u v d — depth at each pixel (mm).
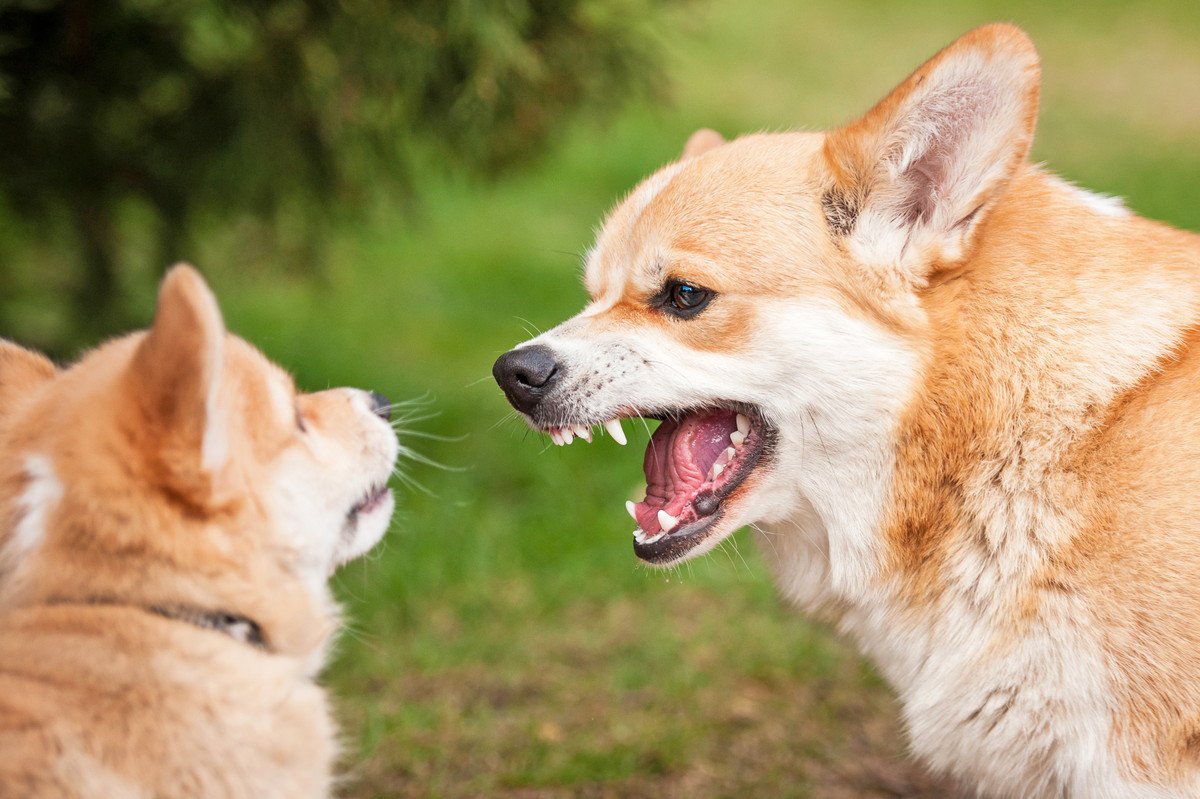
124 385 3734
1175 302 4336
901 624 4574
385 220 9539
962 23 25828
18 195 8078
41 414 4020
